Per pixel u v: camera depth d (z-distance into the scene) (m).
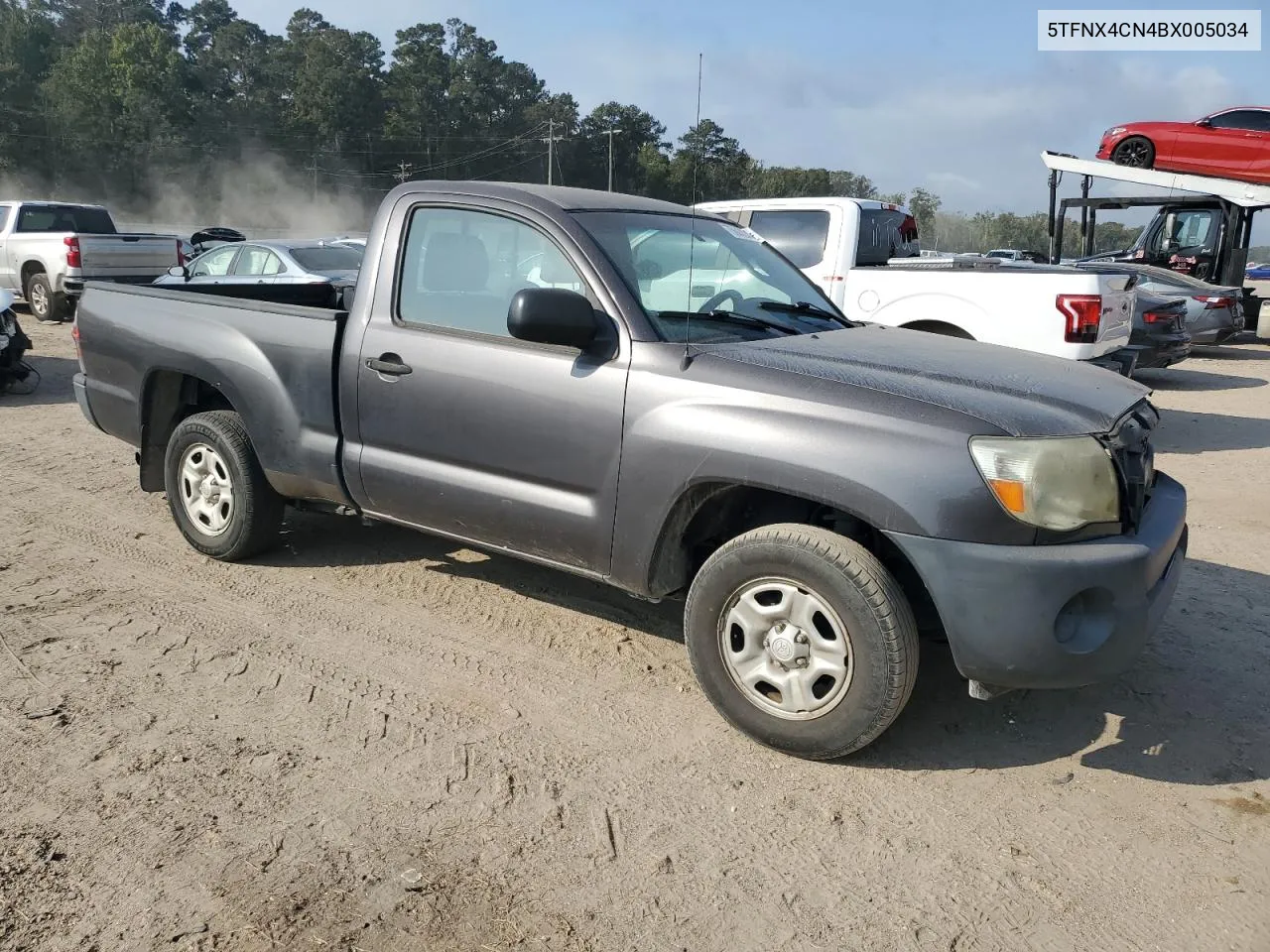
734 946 2.58
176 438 5.16
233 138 105.06
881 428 3.18
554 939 2.59
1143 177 16.41
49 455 7.58
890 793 3.26
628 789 3.26
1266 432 9.74
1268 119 15.86
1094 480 3.15
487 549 4.18
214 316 4.89
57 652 4.15
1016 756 3.50
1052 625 3.06
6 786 3.19
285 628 4.45
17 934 2.54
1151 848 3.00
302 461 4.58
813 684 3.34
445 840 2.97
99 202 93.56
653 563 3.65
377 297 4.32
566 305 3.52
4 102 94.19
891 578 3.20
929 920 2.68
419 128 110.62
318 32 118.56
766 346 3.71
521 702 3.82
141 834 2.96
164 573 5.07
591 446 3.68
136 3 129.88
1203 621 4.70
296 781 3.25
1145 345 12.10
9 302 9.92
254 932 2.58
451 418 4.04
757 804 3.19
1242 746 3.59
